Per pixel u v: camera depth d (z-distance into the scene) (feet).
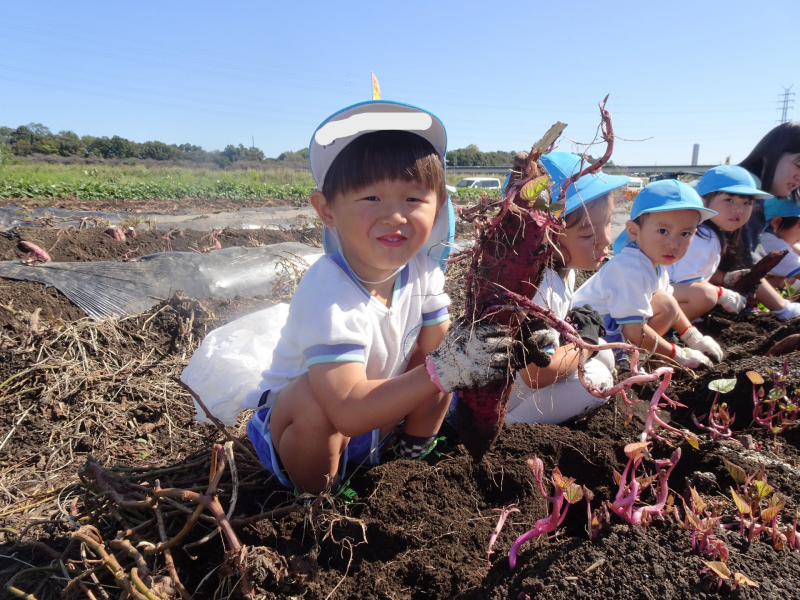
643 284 9.22
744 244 13.48
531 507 5.60
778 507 4.17
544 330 5.06
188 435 7.88
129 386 8.89
